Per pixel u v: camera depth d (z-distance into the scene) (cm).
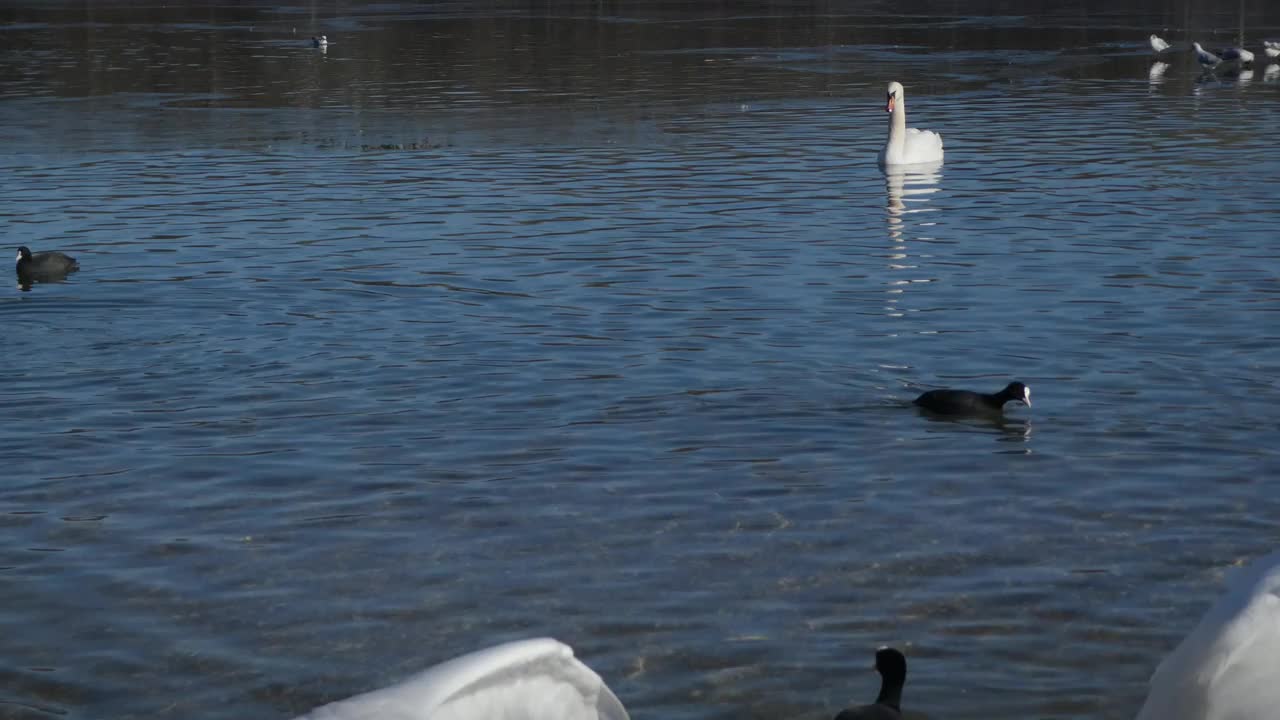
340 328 1659
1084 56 5144
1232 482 1130
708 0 8494
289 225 2283
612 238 2164
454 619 891
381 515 1079
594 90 4172
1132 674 798
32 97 4050
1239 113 3588
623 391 1403
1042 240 2114
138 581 952
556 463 1195
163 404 1380
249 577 959
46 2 8394
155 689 797
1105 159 2883
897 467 1180
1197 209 2325
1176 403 1345
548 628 873
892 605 900
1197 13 7100
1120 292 1786
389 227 2262
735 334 1616
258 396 1402
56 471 1188
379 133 3344
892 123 2839
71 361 1534
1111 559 973
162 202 2488
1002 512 1071
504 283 1880
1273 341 1549
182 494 1129
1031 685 784
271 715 767
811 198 2498
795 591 924
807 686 789
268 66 4894
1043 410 1334
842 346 1566
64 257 1950
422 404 1368
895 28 6309
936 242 2114
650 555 992
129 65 4916
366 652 845
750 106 3806
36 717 762
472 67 4850
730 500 1104
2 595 929
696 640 852
